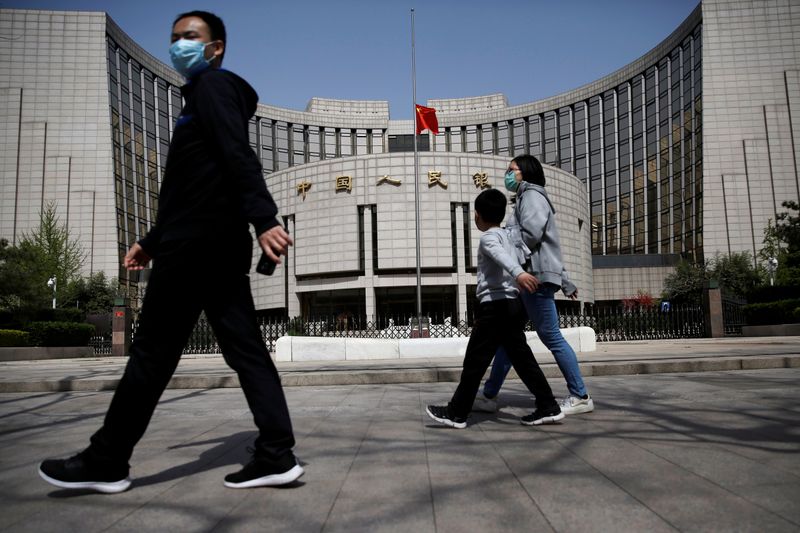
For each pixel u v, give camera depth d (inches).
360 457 105.6
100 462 83.5
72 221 1905.8
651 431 121.3
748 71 1983.3
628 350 475.5
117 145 2011.6
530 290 124.9
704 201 1943.9
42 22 1991.9
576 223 1854.1
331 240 1684.3
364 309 1702.8
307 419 156.5
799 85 1956.2
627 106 2348.7
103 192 1930.4
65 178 1926.7
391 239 1646.2
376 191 1667.1
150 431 141.3
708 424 126.7
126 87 2102.6
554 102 2532.0
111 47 2042.3
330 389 246.2
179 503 78.4
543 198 147.9
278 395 87.1
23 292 879.1
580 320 860.0
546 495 77.8
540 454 103.3
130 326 864.9
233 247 86.1
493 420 146.4
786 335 746.8
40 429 153.3
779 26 1994.3
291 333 806.5
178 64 91.8
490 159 1710.1
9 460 111.3
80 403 217.6
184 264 83.9
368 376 267.9
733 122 1962.4
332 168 1707.7
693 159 2036.2
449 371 269.6
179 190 85.8
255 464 84.8
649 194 2234.3
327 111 2657.5
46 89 1964.8
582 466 93.2
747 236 1902.1
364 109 2689.5
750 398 167.8
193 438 129.8
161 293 84.7
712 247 1916.8
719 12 2010.3
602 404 166.1
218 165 85.3
